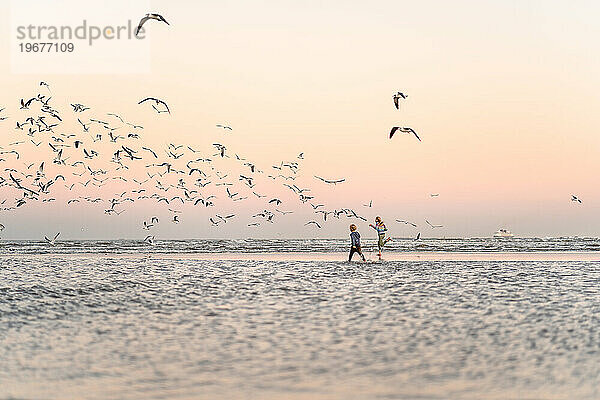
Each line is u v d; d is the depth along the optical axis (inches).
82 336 630.5
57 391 441.7
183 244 3157.0
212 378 470.9
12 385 455.5
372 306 821.9
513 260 1680.6
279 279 1180.5
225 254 2074.3
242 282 1128.8
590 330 649.6
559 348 565.0
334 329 658.2
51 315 765.9
